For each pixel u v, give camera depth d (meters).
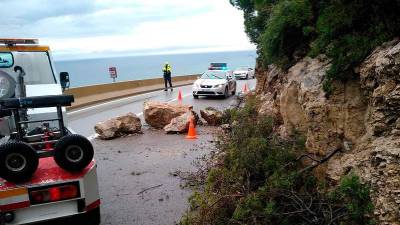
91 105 20.78
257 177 5.64
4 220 4.34
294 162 5.38
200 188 6.82
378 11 4.32
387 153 3.30
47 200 4.49
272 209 4.09
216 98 22.55
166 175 7.80
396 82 3.45
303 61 6.37
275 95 8.33
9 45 7.26
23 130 5.18
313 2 5.96
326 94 4.74
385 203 3.17
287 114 6.19
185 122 12.41
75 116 16.75
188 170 8.06
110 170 8.35
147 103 13.88
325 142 4.81
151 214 5.84
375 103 3.72
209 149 9.90
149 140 11.45
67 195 4.59
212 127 13.09
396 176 3.16
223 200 5.14
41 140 5.14
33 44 7.55
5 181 4.38
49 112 6.12
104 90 24.25
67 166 4.55
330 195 3.93
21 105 4.73
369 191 3.46
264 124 7.36
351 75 4.52
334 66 4.60
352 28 4.76
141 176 7.82
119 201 6.45
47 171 4.58
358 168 3.79
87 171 4.74
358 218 3.52
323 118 4.81
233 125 8.78
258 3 9.90
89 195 4.76
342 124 4.58
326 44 5.03
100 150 10.30
